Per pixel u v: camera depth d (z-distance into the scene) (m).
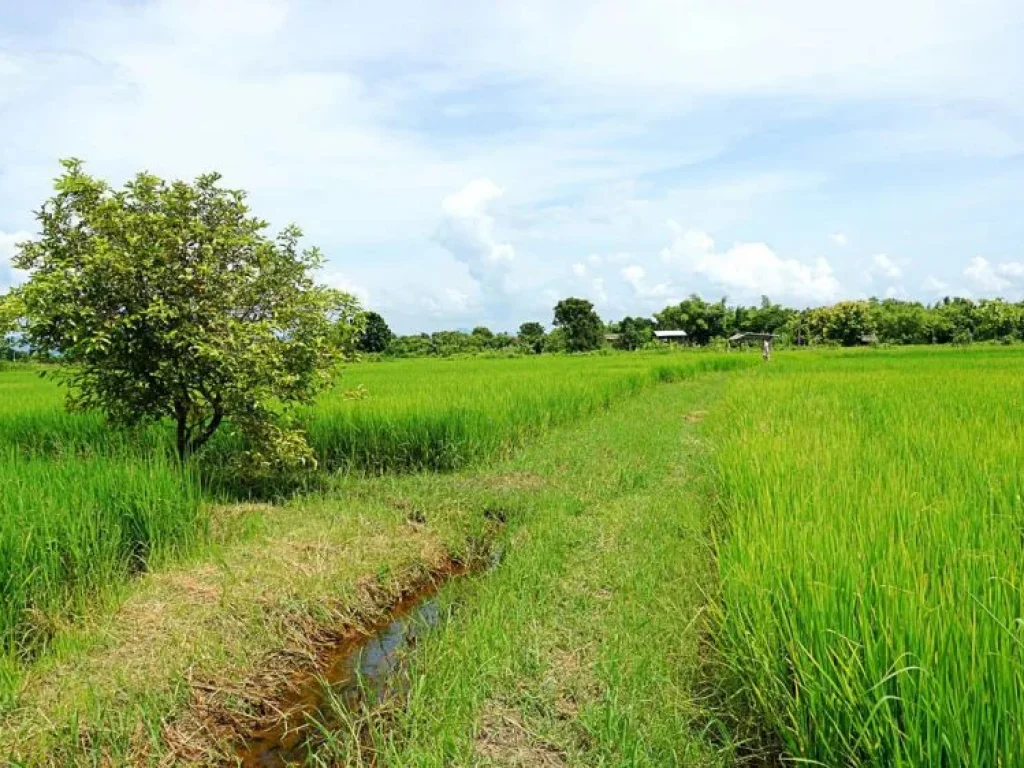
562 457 10.80
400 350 60.81
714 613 4.35
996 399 11.81
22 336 7.34
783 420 10.36
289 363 8.19
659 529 6.89
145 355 7.51
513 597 5.24
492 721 3.77
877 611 3.23
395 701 4.12
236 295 7.86
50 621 4.74
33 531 4.97
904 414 9.79
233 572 5.71
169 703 4.02
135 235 7.11
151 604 5.10
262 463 8.23
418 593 6.13
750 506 5.45
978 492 5.16
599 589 5.53
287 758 3.80
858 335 73.44
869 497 4.75
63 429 11.12
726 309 90.94
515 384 16.75
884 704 2.73
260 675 4.57
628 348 77.62
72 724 3.67
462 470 10.14
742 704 3.77
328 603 5.49
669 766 3.34
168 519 6.19
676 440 12.25
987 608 3.00
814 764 3.08
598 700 3.88
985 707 2.54
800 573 3.71
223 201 8.09
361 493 8.69
